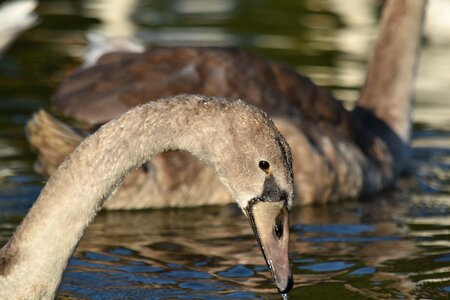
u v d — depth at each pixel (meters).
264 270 11.18
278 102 13.91
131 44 16.31
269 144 9.00
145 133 8.85
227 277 10.95
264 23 21.88
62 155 12.47
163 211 13.13
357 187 14.16
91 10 22.02
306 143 13.71
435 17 22.23
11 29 17.47
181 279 10.84
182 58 13.94
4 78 17.88
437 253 11.79
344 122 14.45
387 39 15.54
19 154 14.79
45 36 20.19
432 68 19.69
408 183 14.93
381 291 10.61
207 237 12.23
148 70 13.80
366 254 11.74
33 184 13.71
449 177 15.16
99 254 11.51
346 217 13.26
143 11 22.30
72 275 10.81
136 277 10.84
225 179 9.11
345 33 21.45
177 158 13.05
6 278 8.77
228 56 14.01
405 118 15.39
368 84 15.56
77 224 8.74
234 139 9.02
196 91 13.58
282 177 9.02
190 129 8.99
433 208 13.71
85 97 13.65
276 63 14.31
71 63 18.61
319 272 11.12
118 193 13.00
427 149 16.19
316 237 12.37
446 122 17.16
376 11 23.20
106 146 8.77
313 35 21.19
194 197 13.23
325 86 17.95
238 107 9.07
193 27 21.16
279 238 9.02
